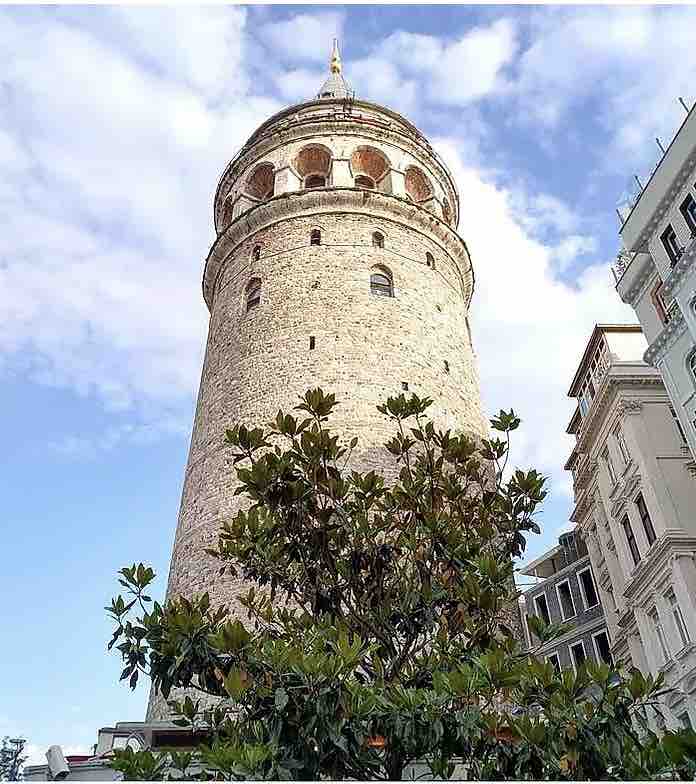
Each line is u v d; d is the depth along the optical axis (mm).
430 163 46219
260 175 45031
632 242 34875
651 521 36562
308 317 35000
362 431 31000
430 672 15242
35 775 24891
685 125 31438
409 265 38656
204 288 44156
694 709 31422
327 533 17281
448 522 17422
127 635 14633
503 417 19797
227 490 31047
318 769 12031
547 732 12141
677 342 32125
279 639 14891
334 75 57000
